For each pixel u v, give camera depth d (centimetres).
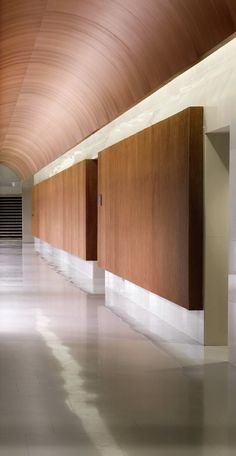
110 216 1541
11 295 1499
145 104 1272
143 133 1223
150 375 785
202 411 646
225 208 948
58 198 2520
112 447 546
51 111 1972
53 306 1334
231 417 627
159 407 659
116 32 1066
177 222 1008
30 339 999
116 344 963
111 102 1430
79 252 1955
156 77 1087
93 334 1038
